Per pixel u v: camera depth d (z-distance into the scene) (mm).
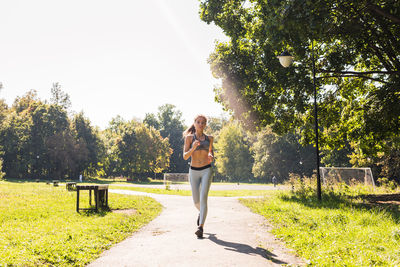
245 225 7410
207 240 5633
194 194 5910
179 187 28984
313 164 62844
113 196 16109
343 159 50219
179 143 95688
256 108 17953
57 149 65250
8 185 26297
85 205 11914
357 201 12469
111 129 94250
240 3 16922
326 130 20562
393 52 14836
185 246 5199
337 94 19016
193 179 5883
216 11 16891
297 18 9781
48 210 10305
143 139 74688
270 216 8828
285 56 12984
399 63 14539
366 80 18844
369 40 14594
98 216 9156
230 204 13102
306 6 9594
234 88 17344
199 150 5766
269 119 18344
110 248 5422
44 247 5180
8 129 62031
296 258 4676
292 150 66312
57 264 4461
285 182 20344
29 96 78438
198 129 5770
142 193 20250
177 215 9586
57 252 4949
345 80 19000
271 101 17328
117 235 6488
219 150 76438
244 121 18625
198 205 5973
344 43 15734
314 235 6062
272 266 4199
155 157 75750
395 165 28766
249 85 17109
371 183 20156
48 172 66938
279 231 6527
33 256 4637
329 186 17672
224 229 6824
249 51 17578
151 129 78875
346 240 5641
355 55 16016
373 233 6023
